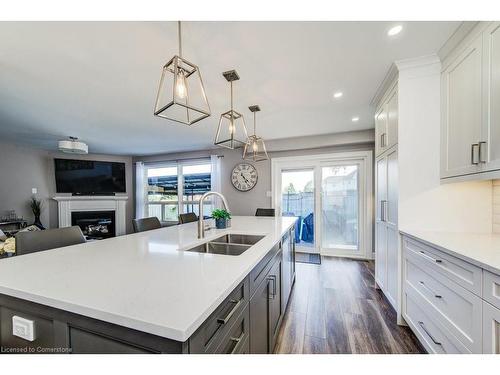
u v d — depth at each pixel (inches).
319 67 75.2
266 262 57.2
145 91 90.4
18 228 176.9
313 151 174.2
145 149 209.0
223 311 32.6
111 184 221.9
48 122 129.5
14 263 43.9
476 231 71.6
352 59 71.1
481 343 42.5
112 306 27.0
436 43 64.0
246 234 78.7
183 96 48.9
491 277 40.3
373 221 157.9
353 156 163.5
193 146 198.8
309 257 163.3
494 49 51.3
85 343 28.8
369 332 74.0
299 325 78.5
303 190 180.7
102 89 88.7
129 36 58.5
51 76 78.5
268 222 108.3
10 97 95.7
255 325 47.1
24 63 70.5
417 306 67.3
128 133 154.3
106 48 63.5
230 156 201.3
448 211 73.0
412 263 70.3
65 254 50.4
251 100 101.4
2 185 176.4
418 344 67.8
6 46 61.9
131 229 240.4
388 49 66.3
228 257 47.5
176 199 229.3
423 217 74.7
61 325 30.3
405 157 75.5
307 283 116.1
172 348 24.4
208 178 216.4
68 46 62.2
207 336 28.4
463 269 47.6
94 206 216.2
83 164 209.8
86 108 108.3
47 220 199.8
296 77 81.4
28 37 58.2
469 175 59.5
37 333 32.2
